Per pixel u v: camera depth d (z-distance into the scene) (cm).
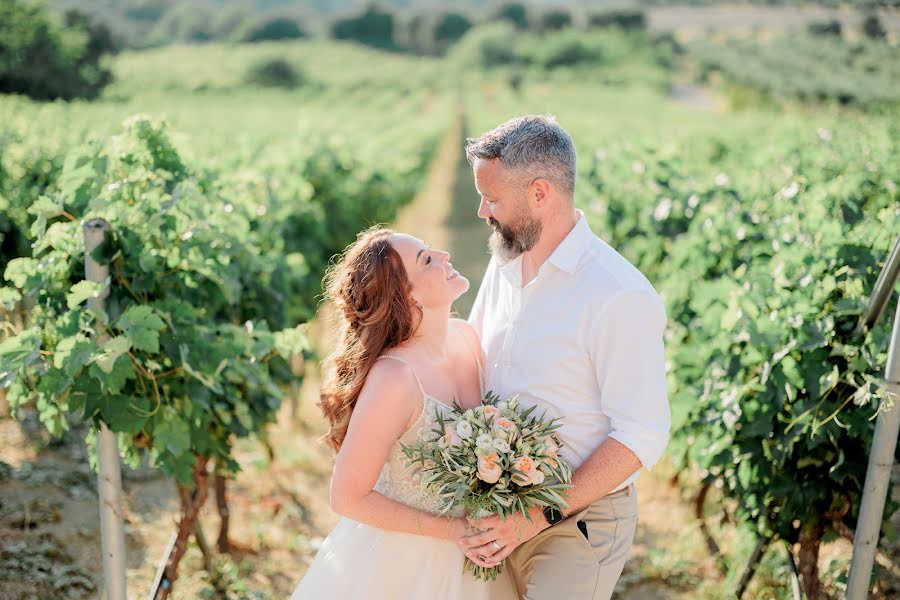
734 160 930
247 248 383
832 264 306
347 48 10594
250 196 495
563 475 210
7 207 577
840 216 354
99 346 267
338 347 231
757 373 329
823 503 307
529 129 216
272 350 366
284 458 539
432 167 2488
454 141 3781
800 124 1034
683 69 7125
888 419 239
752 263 381
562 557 224
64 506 444
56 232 287
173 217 307
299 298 592
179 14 13425
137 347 267
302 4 18688
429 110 5488
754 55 4591
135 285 291
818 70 2384
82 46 3503
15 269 288
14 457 505
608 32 8769
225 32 13188
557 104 3953
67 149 691
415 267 221
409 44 11819
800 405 296
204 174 395
